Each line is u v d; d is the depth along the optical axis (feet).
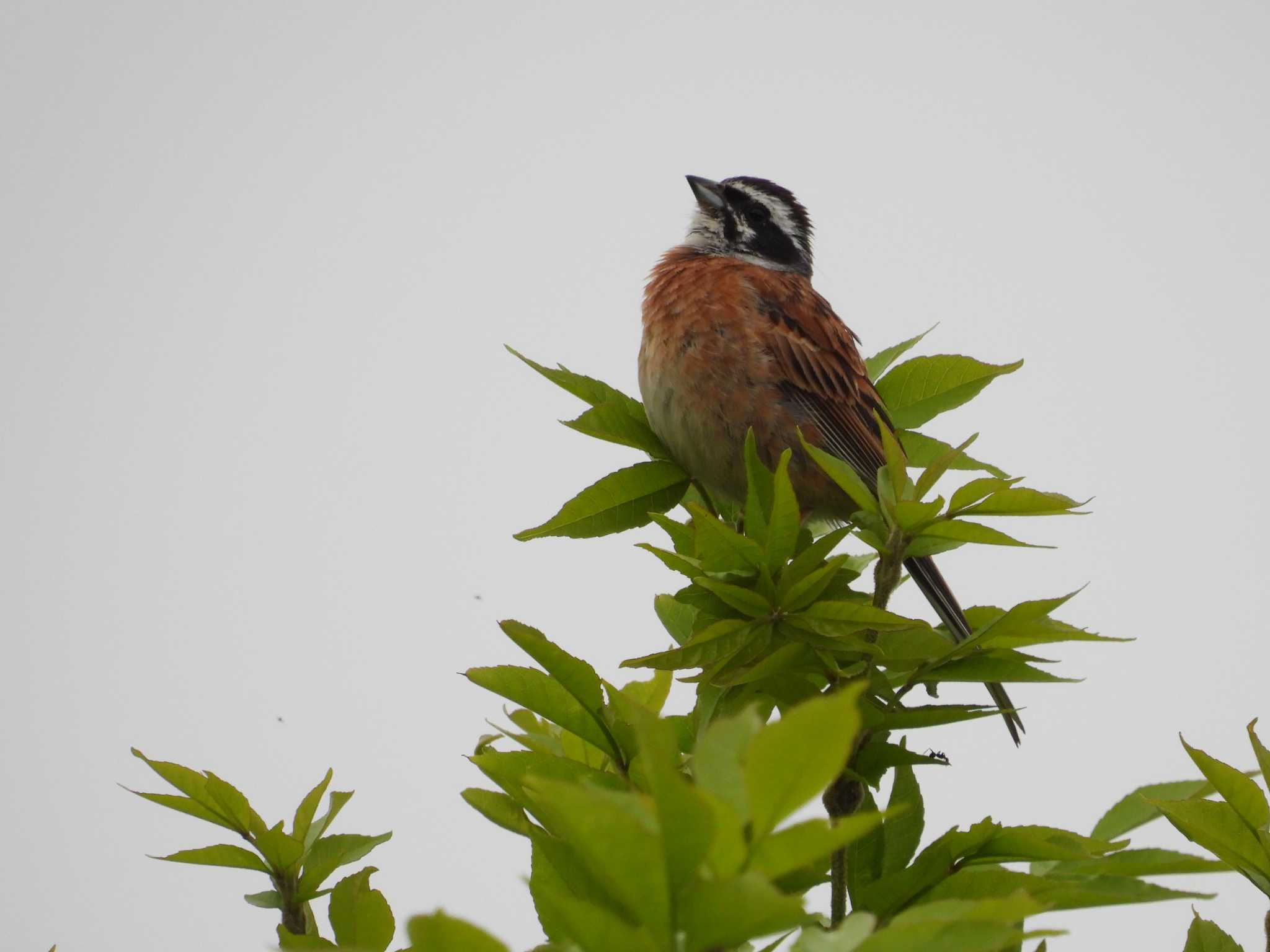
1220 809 15.51
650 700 21.33
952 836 16.05
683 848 8.51
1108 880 14.39
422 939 8.57
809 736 8.59
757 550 19.17
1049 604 17.58
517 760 17.03
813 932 10.10
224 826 18.13
